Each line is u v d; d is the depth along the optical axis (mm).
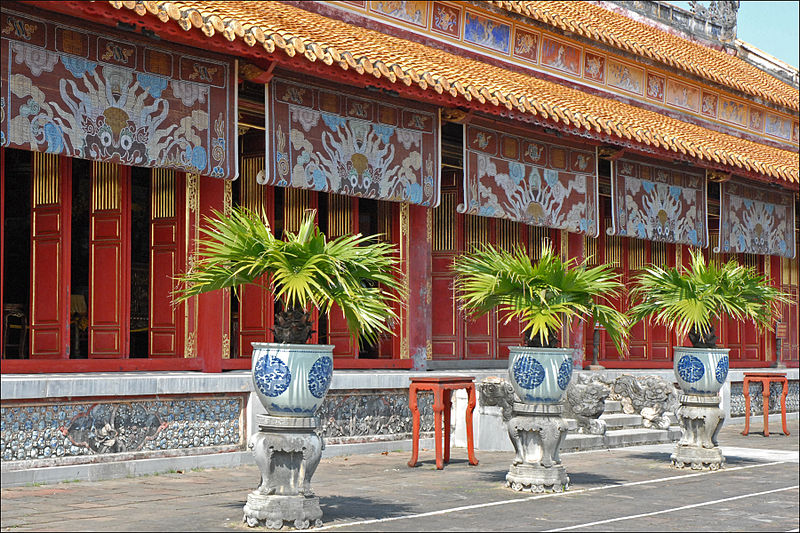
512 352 12531
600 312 12727
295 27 15766
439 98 16594
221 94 14523
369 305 10273
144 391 13086
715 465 14977
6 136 12117
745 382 21844
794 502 11867
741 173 23906
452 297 20938
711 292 15258
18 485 11734
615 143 20406
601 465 15297
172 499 11086
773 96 31109
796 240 29672
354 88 16422
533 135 19828
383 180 16859
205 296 14992
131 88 13430
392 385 16562
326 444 15430
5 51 12148
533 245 22344
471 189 18438
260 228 10359
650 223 22703
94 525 9359
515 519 10242
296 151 15469
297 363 9797
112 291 15141
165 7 12867
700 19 32688
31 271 15055
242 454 14281
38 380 11984
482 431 16703
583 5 27703
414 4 21422
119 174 15203
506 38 23438
